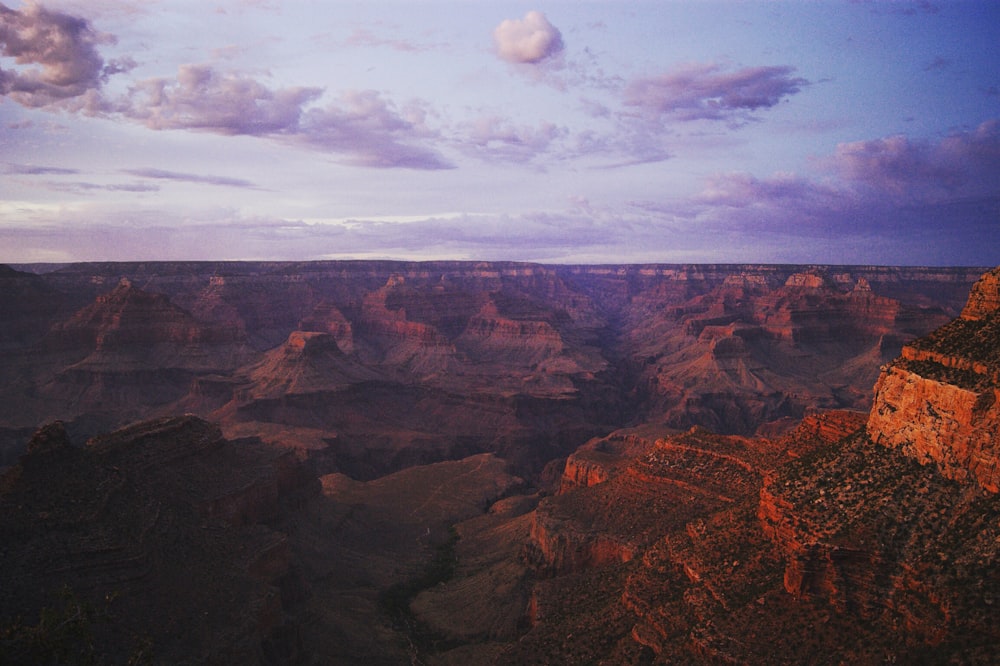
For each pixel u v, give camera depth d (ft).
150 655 175.94
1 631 175.83
